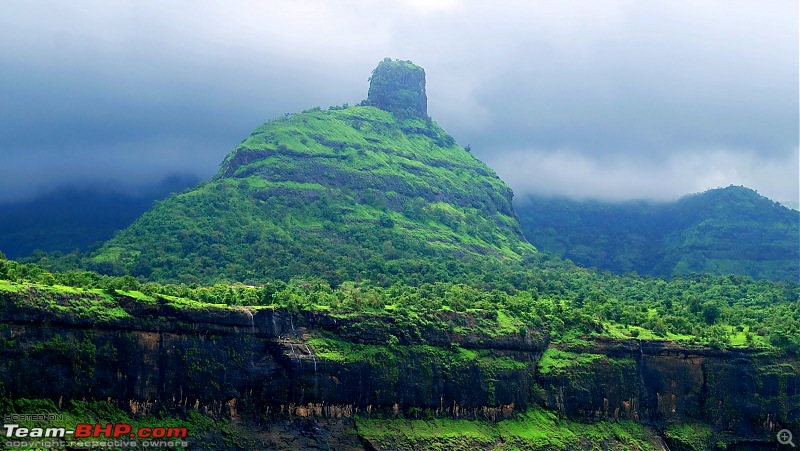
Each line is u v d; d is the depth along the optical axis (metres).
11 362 183.25
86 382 193.38
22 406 183.88
